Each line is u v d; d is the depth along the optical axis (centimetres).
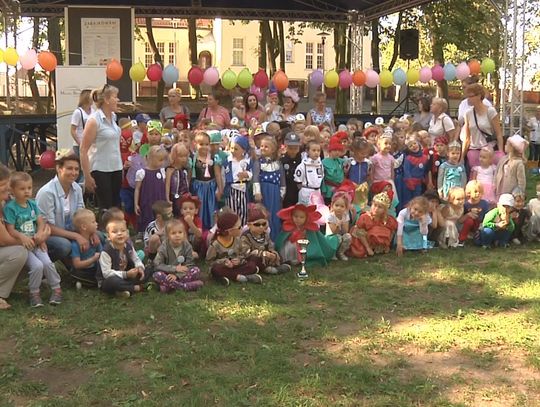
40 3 1327
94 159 585
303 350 369
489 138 708
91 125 566
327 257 570
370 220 600
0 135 985
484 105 697
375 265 565
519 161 652
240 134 655
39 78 2203
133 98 1309
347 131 757
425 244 617
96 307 442
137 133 724
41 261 446
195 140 631
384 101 2664
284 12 1430
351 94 1472
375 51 1911
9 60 952
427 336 390
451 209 643
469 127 704
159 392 313
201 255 573
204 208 617
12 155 1101
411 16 1956
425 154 707
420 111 874
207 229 613
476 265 565
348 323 416
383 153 672
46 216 482
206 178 618
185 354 358
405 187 704
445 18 1834
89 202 780
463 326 408
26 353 362
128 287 463
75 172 496
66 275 516
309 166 622
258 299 460
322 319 421
